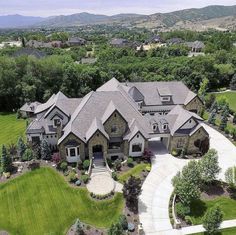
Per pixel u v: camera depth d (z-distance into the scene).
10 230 35.72
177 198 41.25
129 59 134.75
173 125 53.66
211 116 68.75
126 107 52.25
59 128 49.16
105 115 49.28
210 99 81.75
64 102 53.31
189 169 39.16
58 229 35.75
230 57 129.38
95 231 35.06
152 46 188.75
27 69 86.38
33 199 40.94
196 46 174.25
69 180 44.22
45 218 37.53
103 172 46.81
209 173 42.03
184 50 156.75
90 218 37.41
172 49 155.25
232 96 99.25
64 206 39.50
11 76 83.25
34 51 122.38
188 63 115.50
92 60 138.88
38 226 36.28
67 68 90.31
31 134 51.62
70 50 172.62
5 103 85.94
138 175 46.47
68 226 36.16
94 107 50.19
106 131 49.06
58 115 51.19
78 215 37.91
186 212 37.78
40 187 43.34
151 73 112.25
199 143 53.62
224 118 64.94
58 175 46.03
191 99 69.81
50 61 90.25
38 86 86.69
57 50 166.75
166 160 51.59
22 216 37.94
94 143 47.25
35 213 38.41
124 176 45.97
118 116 48.12
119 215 37.84
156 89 71.31
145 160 50.75
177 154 53.28
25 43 199.75
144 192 42.69
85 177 44.22
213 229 32.97
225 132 63.81
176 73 108.94
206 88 100.75
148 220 37.16
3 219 37.50
